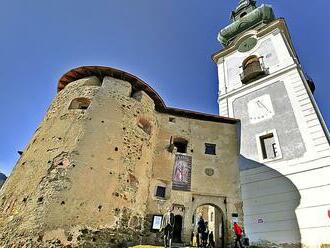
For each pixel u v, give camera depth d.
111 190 11.70
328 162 12.23
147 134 15.19
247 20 25.12
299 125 14.27
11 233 9.95
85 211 10.48
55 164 11.45
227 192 14.45
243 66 20.52
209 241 12.51
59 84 16.84
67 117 13.39
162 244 12.35
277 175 13.51
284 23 20.53
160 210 13.42
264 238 12.28
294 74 16.55
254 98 17.53
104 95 14.39
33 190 10.90
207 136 16.86
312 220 11.38
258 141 15.31
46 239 9.33
